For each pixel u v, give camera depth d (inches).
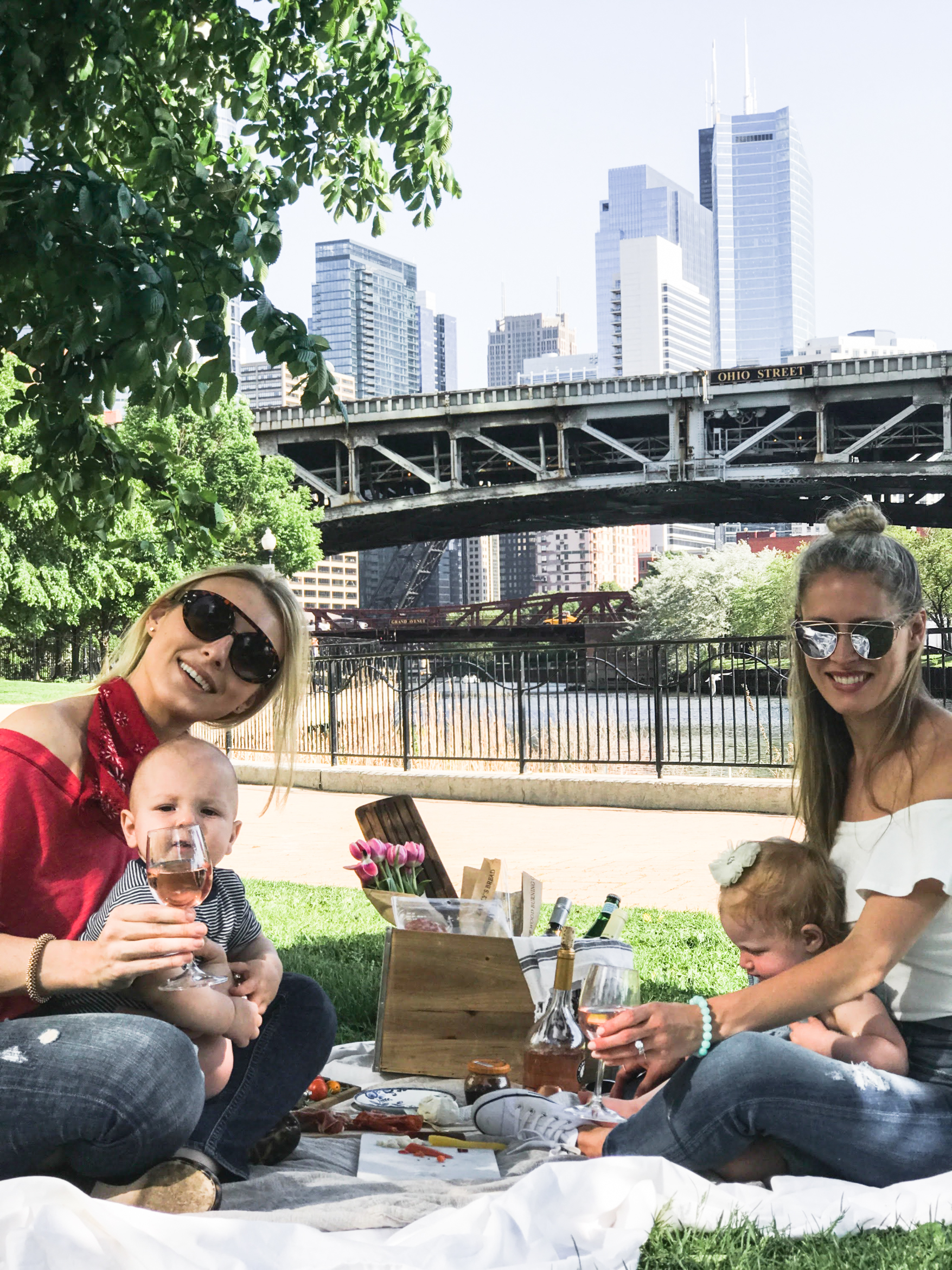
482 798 499.2
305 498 2687.0
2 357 172.4
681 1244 92.6
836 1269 88.5
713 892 289.1
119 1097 89.7
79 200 124.9
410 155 206.8
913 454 3181.6
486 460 3218.5
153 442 185.9
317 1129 126.4
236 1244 86.6
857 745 109.7
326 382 144.3
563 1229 93.7
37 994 89.5
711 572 2844.5
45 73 145.4
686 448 2689.5
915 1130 100.9
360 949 226.4
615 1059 100.0
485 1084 135.4
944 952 102.2
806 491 2829.7
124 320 128.9
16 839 96.9
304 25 201.0
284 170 214.1
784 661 452.8
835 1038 107.6
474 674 530.6
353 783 541.6
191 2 173.0
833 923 111.0
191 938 87.2
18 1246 80.7
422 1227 93.2
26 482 174.6
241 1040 104.8
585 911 260.5
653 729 479.8
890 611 104.4
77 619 1752.0
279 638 114.3
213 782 102.4
